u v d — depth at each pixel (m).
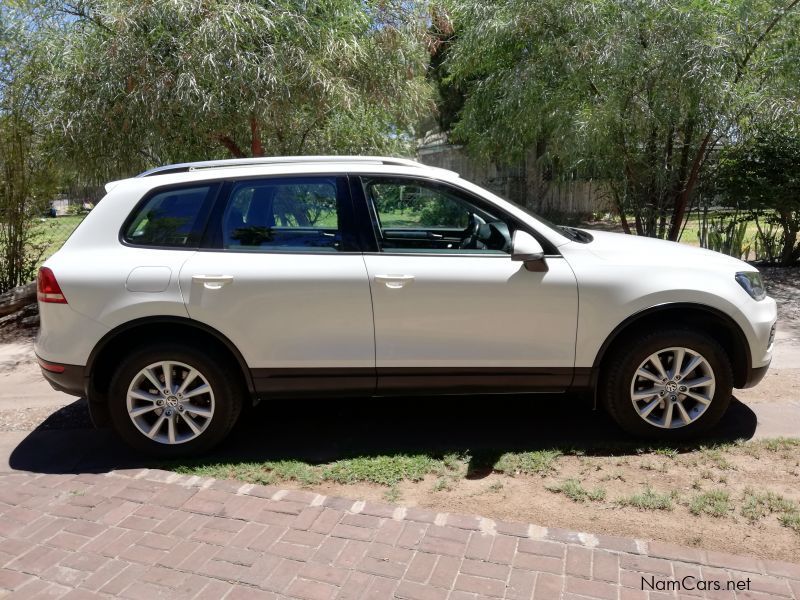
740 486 3.55
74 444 4.40
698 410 4.03
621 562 2.88
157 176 4.12
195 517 3.34
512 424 4.49
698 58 7.29
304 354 3.94
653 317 4.04
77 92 7.17
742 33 7.89
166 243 3.99
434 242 4.15
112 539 3.17
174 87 6.65
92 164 7.67
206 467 3.93
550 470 3.79
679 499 3.43
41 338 4.02
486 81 10.94
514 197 16.23
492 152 13.66
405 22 8.02
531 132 10.42
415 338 3.94
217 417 4.01
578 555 2.94
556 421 4.52
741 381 4.11
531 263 3.88
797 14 8.02
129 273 3.88
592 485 3.60
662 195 9.09
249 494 3.56
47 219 8.59
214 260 3.92
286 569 2.90
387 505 3.41
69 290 3.87
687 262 4.05
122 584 2.83
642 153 8.73
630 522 3.24
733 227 9.57
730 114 7.77
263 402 5.00
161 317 3.87
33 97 7.53
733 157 8.98
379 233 4.02
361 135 8.94
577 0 8.05
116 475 3.85
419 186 4.08
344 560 2.95
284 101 6.94
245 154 8.26
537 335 3.94
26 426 4.77
